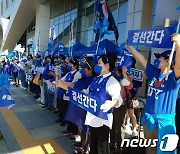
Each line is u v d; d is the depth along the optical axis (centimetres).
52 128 504
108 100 250
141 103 446
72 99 319
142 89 648
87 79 344
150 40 257
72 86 345
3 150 385
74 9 1455
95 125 267
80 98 293
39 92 820
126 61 418
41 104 737
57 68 564
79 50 821
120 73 402
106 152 271
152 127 240
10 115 606
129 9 859
